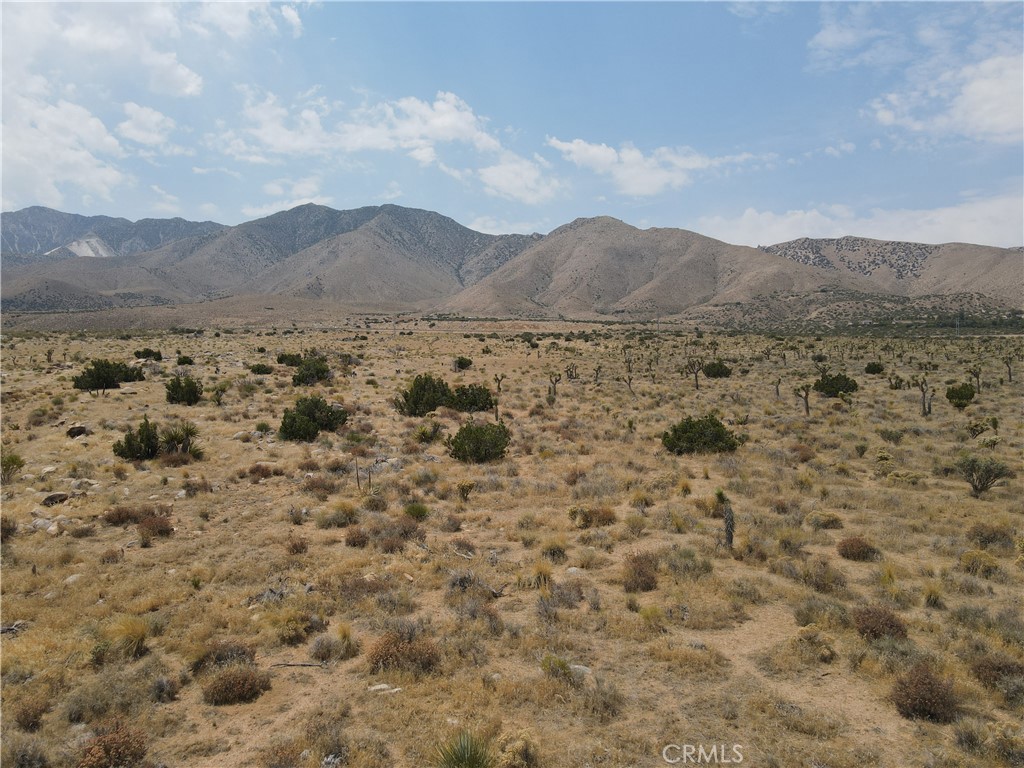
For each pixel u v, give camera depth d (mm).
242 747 8406
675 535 17172
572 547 16562
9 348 82312
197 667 10352
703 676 10023
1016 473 23172
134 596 13047
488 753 7668
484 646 11000
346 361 72188
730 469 24453
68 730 8594
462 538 17031
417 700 9445
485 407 42469
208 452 26562
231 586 13789
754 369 71188
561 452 28438
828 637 11062
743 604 12719
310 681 10125
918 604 12570
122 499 19734
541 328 191000
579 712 9031
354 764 7887
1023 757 7770
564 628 11742
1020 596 12859
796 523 17859
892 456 26125
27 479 21328
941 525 17406
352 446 28406
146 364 57656
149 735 8586
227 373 57500
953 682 9352
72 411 35156
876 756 7965
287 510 19188
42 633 11008
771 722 8766
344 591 13297
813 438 30844
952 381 52531
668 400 47500
